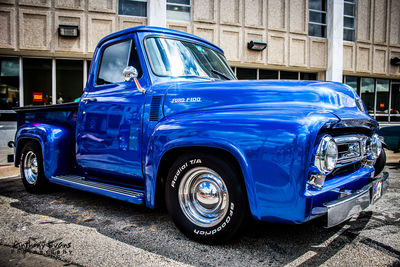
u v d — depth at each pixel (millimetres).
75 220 2938
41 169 3803
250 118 2057
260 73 11680
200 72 3090
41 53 9477
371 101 13508
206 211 2312
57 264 2037
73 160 3699
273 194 1915
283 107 2113
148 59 2842
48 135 3541
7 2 9023
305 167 1837
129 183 2957
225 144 2053
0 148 8992
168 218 2990
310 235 2514
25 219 2967
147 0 10086
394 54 13242
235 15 10695
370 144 2572
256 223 2789
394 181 4598
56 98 9836
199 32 10391
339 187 2086
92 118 3188
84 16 9523
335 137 2129
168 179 2438
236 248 2264
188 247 2293
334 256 2137
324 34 12125
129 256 2154
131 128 2756
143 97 2730
